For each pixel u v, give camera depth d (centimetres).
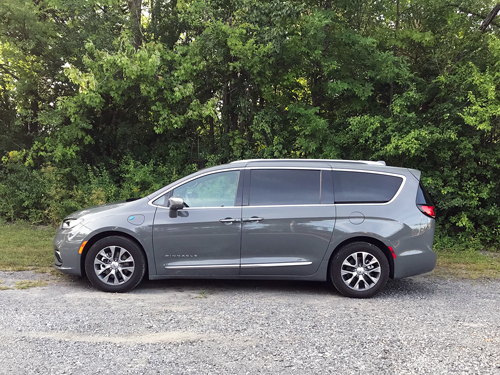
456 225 1029
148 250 544
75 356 344
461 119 1015
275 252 550
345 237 548
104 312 458
